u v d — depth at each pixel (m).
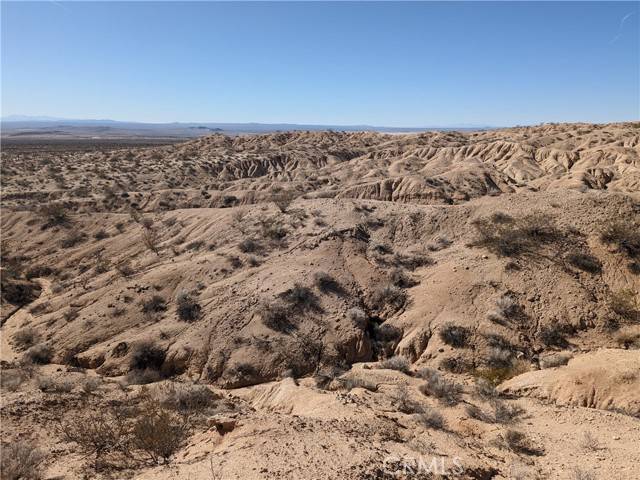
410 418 13.54
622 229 25.09
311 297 25.75
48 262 40.75
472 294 24.52
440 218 32.47
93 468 10.93
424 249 30.19
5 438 13.41
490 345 21.62
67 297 31.83
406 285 26.98
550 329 21.86
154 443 11.48
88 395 18.42
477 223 30.70
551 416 14.38
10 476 10.45
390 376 19.16
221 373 22.64
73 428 14.25
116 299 29.02
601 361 17.14
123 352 24.33
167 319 26.55
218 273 30.00
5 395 18.44
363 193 55.75
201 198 56.84
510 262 25.69
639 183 54.62
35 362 25.05
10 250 43.59
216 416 12.97
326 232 31.56
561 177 61.72
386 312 25.47
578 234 26.67
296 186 66.44
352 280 27.31
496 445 12.22
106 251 40.12
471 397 16.66
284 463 8.91
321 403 14.96
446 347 22.00
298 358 22.86
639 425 13.17
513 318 22.67
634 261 23.97
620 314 21.94
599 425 13.27
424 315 24.14
